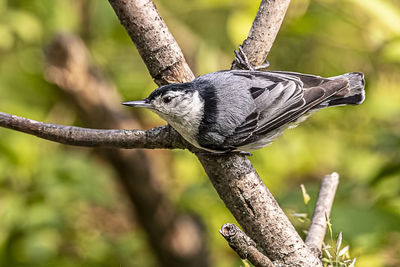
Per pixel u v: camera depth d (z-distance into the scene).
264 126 6.36
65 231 10.48
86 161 10.76
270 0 5.94
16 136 10.28
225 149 5.43
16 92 10.95
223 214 10.25
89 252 10.34
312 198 8.76
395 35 8.81
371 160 10.54
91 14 10.66
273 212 5.41
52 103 11.15
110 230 11.16
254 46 6.10
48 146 10.75
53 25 10.24
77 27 10.76
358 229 7.66
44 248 9.91
